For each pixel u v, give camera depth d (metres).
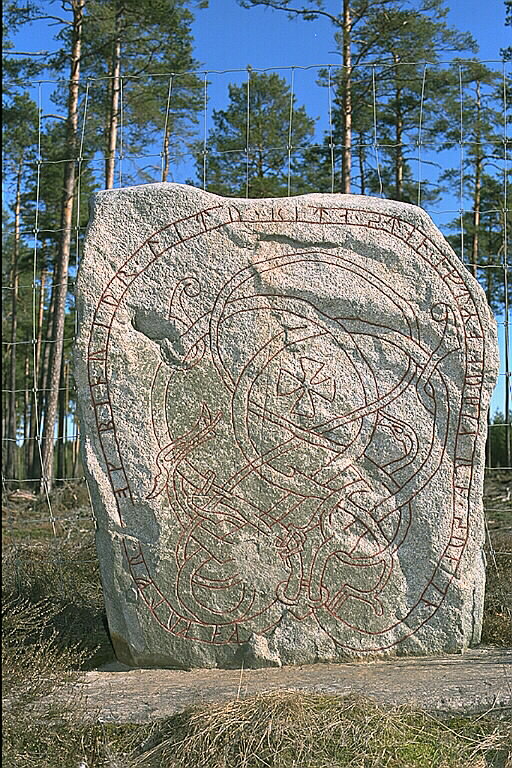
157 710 3.62
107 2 13.27
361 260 4.51
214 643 4.29
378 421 4.43
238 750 3.35
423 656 4.37
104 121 13.38
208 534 4.32
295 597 4.33
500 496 10.14
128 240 4.44
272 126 15.56
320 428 4.41
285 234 4.49
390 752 3.36
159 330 4.40
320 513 4.37
